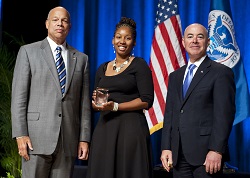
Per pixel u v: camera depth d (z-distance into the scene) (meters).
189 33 2.88
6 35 5.10
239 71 4.33
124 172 2.84
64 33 2.93
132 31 3.00
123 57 3.02
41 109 2.83
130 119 2.90
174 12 4.59
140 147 2.87
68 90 2.89
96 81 3.10
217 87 2.74
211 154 2.65
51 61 2.89
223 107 2.69
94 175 2.89
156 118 4.42
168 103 3.00
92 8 5.36
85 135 2.97
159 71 4.49
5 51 4.77
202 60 2.90
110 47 5.30
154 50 4.56
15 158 4.52
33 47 2.92
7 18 5.11
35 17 5.22
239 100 4.30
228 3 4.46
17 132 2.78
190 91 2.81
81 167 4.53
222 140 2.64
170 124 2.94
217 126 2.67
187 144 2.75
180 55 4.51
